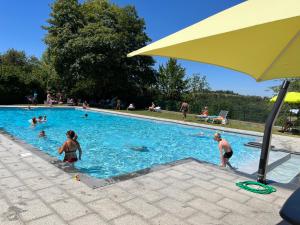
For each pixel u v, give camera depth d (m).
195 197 4.91
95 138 13.84
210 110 24.02
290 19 1.37
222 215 4.26
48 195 4.66
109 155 10.70
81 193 4.80
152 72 33.12
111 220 3.92
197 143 13.59
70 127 16.64
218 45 1.87
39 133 13.52
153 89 33.59
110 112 22.73
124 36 30.09
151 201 4.64
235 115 22.67
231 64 2.22
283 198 5.07
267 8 1.48
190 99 28.34
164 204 4.54
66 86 30.38
